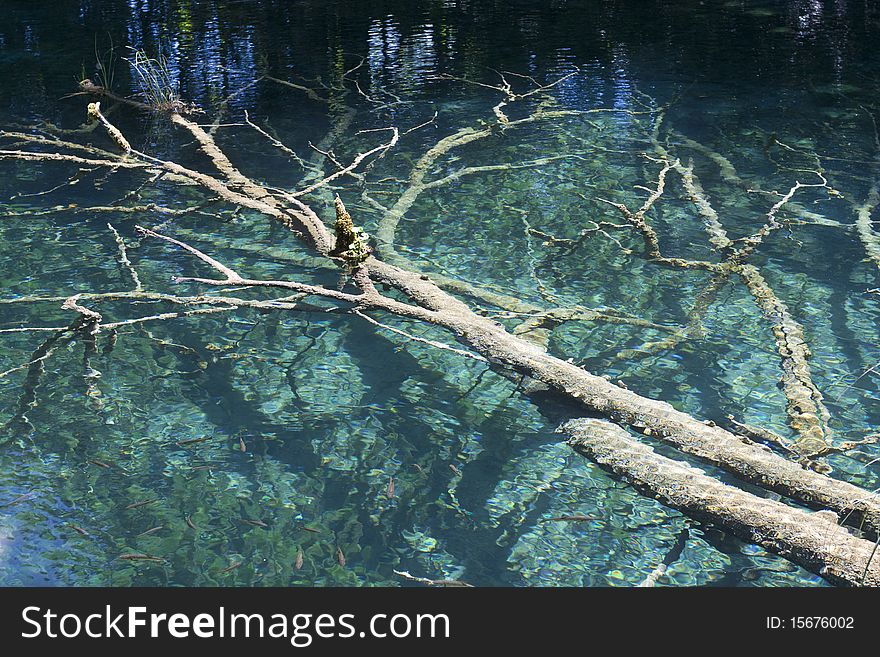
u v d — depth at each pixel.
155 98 10.81
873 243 6.43
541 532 3.66
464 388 4.82
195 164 8.77
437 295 5.58
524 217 7.29
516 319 5.52
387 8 17.19
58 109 10.67
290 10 17.22
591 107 10.41
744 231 6.83
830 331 5.23
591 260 6.43
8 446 4.22
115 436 4.32
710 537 3.64
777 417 4.39
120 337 5.36
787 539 3.40
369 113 10.50
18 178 8.42
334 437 4.34
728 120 9.74
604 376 4.84
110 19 16.55
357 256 6.07
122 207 7.34
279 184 8.22
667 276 6.13
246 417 4.50
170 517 3.74
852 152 8.55
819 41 13.36
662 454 4.22
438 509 3.81
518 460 4.16
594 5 16.94
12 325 5.45
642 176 8.15
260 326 5.55
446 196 7.84
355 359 5.14
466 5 17.30
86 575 3.39
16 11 17.47
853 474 3.94
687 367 4.92
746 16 15.46
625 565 3.47
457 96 11.09
